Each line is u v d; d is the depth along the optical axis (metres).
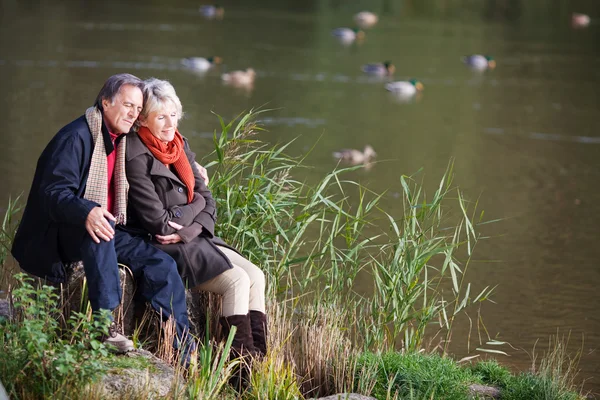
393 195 21.94
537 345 13.05
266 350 9.13
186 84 36.72
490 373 10.15
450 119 33.66
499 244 18.42
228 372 8.30
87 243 8.11
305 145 27.41
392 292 11.06
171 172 9.14
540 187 23.94
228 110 31.67
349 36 55.84
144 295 8.55
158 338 8.67
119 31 50.69
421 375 9.30
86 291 8.52
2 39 44.25
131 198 8.91
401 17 69.44
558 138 30.73
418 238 11.62
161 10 63.47
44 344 7.24
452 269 11.43
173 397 7.47
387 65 43.72
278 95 35.97
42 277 8.47
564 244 18.67
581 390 10.93
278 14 66.12
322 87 38.91
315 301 10.95
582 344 13.13
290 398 8.29
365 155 26.22
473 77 43.88
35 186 8.42
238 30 55.69
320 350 9.45
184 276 8.94
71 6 61.38
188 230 9.00
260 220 11.11
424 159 26.73
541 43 56.59
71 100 31.22
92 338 7.34
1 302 10.07
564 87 41.38
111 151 8.58
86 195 8.46
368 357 9.71
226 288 8.97
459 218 20.16
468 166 26.09
